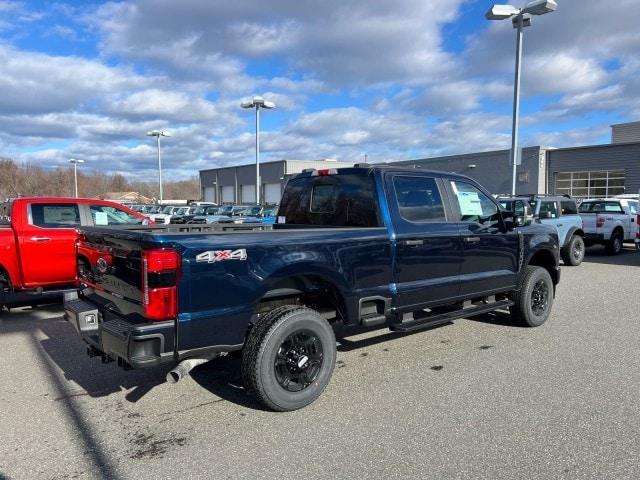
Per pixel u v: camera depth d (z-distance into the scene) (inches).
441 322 216.8
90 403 175.5
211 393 183.9
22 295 302.8
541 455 136.5
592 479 124.7
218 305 153.9
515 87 740.7
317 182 227.3
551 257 286.5
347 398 177.8
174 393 183.9
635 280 436.5
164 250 143.8
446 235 218.2
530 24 724.0
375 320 194.1
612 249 644.1
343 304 186.5
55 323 287.1
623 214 660.7
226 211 1176.8
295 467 132.3
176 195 4677.7
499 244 246.1
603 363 211.6
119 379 198.1
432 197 219.6
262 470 131.0
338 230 184.1
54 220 313.9
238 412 167.5
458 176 234.8
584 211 671.8
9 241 295.7
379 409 168.1
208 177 2901.1
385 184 203.6
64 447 144.3
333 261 178.9
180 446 144.4
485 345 239.0
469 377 196.7
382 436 149.0
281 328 163.2
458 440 145.6
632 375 196.9
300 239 171.8
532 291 267.1
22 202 306.2
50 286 312.7
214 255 151.9
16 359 222.8
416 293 207.8
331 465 133.0
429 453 138.5
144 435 151.5
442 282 218.4
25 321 292.0
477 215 238.8
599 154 1309.1
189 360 154.8
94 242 181.5
